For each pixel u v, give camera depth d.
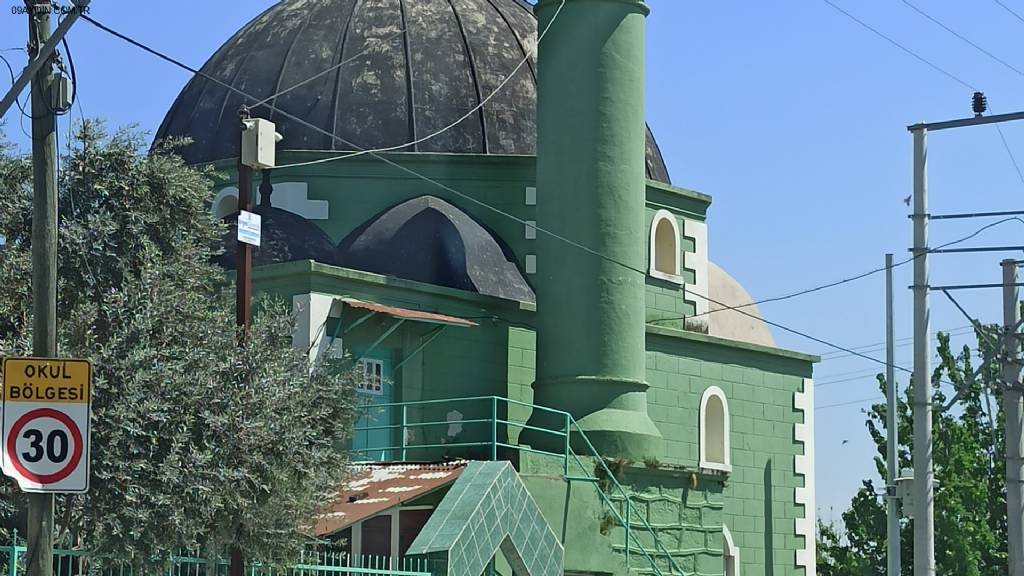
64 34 15.99
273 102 32.31
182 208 20.38
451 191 31.81
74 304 19.19
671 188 33.94
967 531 38.47
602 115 29.61
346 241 31.05
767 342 36.19
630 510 27.67
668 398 32.53
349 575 22.36
